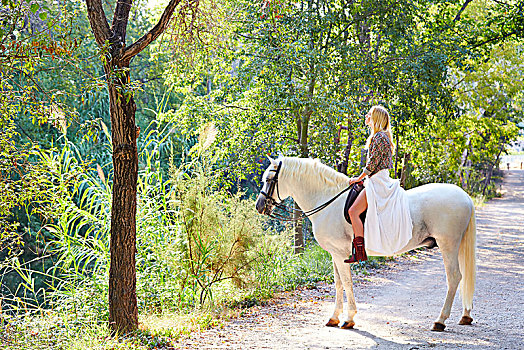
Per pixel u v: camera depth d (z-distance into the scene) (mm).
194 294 8297
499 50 21516
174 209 9305
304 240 14438
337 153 13203
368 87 13953
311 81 12617
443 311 6105
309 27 12297
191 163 9422
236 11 9023
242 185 19422
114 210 6188
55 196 7672
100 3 6027
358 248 6012
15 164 6652
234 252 8648
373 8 13180
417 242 6152
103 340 5816
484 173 42250
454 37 14797
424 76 13273
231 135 14227
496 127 22812
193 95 15328
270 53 11758
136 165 6293
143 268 8781
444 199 6109
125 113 6078
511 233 18750
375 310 7523
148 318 7180
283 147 14711
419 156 20188
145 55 23984
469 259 6230
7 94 5730
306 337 5992
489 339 5555
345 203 6258
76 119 5797
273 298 8688
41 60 5406
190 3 7570
